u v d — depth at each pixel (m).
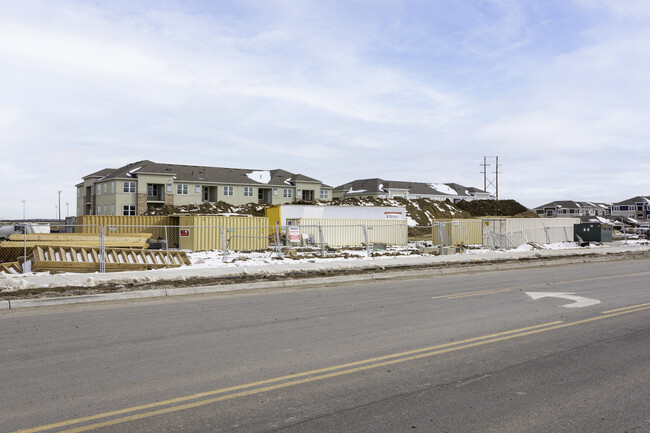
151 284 14.04
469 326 8.34
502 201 87.69
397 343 7.19
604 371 5.84
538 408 4.71
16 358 6.50
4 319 9.39
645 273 17.66
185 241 32.06
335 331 8.05
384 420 4.41
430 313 9.64
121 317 9.55
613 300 11.12
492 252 27.83
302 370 5.88
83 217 36.88
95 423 4.34
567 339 7.39
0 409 4.68
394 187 99.88
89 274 15.39
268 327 8.45
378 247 30.45
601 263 23.05
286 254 26.33
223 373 5.77
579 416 4.52
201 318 9.38
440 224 26.86
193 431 4.17
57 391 5.18
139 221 37.56
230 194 73.19
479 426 4.29
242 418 4.44
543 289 13.20
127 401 4.87
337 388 5.24
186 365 6.11
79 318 9.46
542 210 118.38
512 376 5.66
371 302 11.25
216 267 17.91
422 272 18.27
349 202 72.38
